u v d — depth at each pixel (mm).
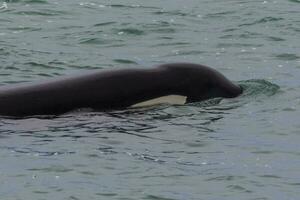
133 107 54688
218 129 51062
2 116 52031
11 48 74688
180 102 55812
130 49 76562
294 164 45125
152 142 48438
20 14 90812
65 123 51531
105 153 46219
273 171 44031
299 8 94812
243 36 81188
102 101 54281
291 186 41969
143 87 55344
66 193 40375
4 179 42094
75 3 98062
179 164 44812
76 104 53656
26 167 43812
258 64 70750
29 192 40438
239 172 43750
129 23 86625
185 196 40438
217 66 70375
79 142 48156
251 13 91938
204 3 99250
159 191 40938
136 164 44531
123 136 49406
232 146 47969
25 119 51844
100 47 77125
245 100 57188
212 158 45938
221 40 79750
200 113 54219
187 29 84625
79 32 82875
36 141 48219
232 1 100250
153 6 97312
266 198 40406
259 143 48625
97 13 92688
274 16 89500
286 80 64688
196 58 73250
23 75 65250
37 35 81438
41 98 53156
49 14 91500
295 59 72312
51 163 44438
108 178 42469
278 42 78562
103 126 51188
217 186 41812
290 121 52750
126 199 39844
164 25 86125
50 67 68312
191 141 48781
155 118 53031
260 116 53875
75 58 72125
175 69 56688
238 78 66000
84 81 54531
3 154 45906
